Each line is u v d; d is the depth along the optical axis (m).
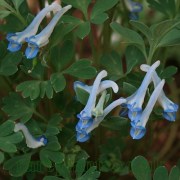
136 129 0.31
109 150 0.37
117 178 0.38
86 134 0.32
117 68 0.35
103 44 0.39
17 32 0.34
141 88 0.31
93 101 0.31
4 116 0.38
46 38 0.32
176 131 0.44
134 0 0.42
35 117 0.37
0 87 0.42
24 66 0.34
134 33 0.33
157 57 0.37
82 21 0.33
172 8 0.36
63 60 0.34
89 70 0.33
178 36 0.33
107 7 0.33
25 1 0.36
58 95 0.35
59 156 0.33
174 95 0.45
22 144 0.34
